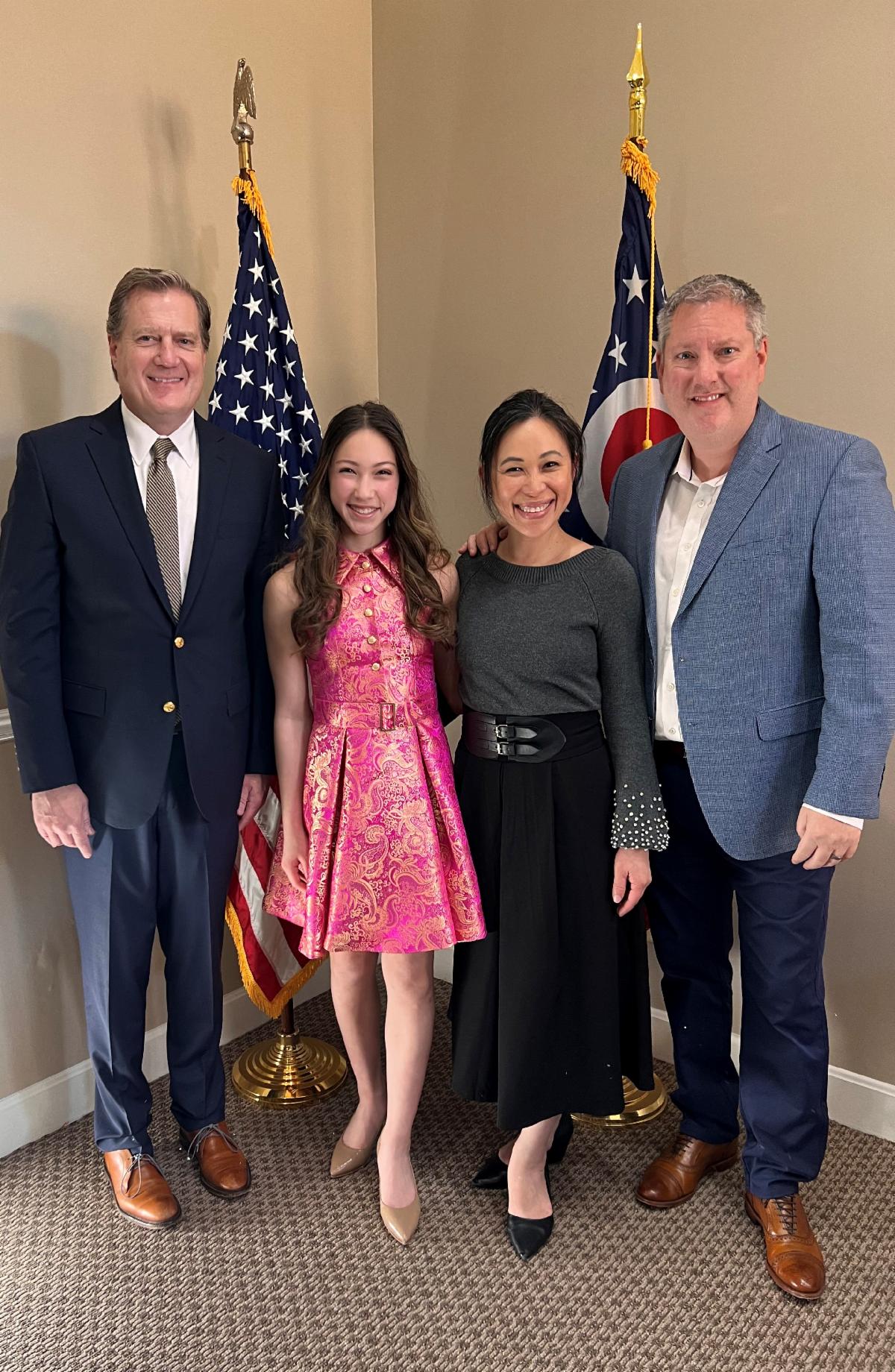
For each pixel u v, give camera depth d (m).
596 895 1.90
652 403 2.28
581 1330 1.85
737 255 2.29
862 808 1.71
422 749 1.97
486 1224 2.11
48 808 1.95
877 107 2.06
